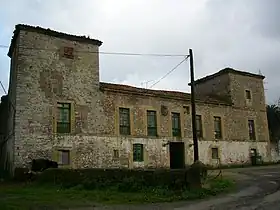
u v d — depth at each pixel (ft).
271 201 40.11
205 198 44.29
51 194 47.75
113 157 81.20
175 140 93.25
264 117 120.47
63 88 77.56
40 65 75.46
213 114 104.63
